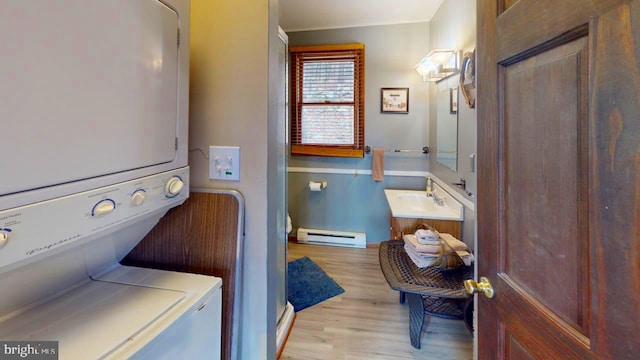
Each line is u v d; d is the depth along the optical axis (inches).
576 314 21.9
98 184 25.3
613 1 18.2
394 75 133.3
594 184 19.9
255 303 42.9
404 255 85.0
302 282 107.2
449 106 102.7
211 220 41.9
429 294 66.5
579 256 21.5
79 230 23.8
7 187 19.0
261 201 41.6
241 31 40.6
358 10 118.8
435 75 110.4
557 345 23.7
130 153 28.4
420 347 73.8
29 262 21.0
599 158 19.5
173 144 34.4
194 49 41.8
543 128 24.9
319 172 144.3
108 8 25.4
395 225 100.7
